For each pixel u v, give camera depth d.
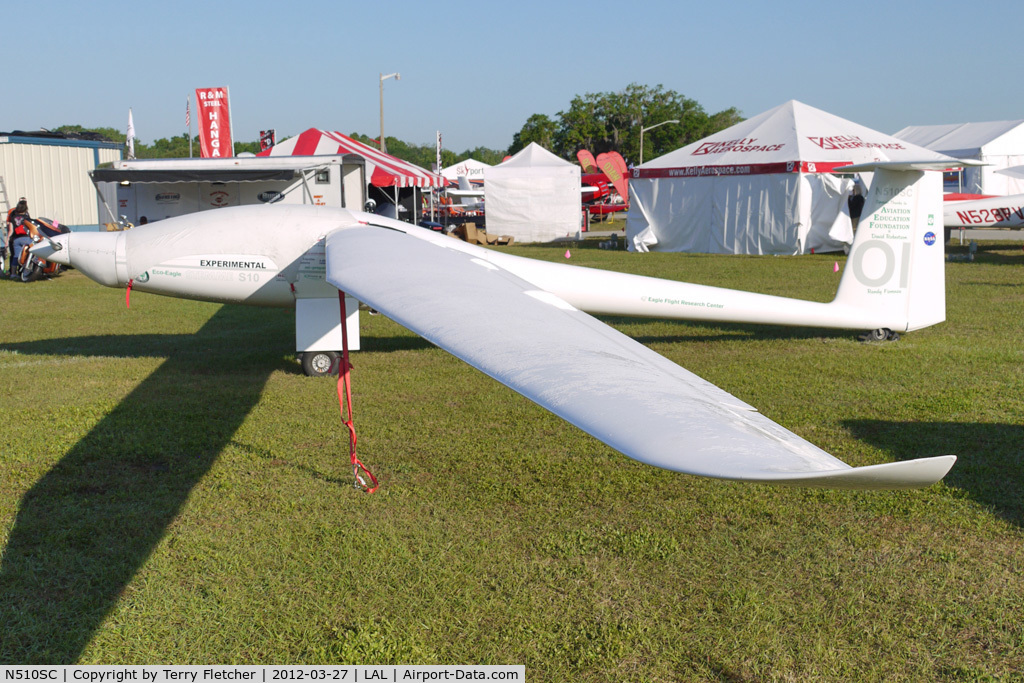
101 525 3.91
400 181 19.83
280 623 3.06
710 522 4.00
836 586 3.36
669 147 78.00
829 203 19.03
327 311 7.11
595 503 4.25
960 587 3.34
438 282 3.49
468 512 4.12
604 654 2.87
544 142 77.94
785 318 7.79
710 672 2.78
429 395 6.45
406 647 2.90
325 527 3.91
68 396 6.27
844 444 5.09
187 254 7.03
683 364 7.34
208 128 20.98
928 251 8.02
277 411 5.96
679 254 19.92
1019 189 31.97
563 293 7.23
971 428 5.39
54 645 2.89
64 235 7.16
